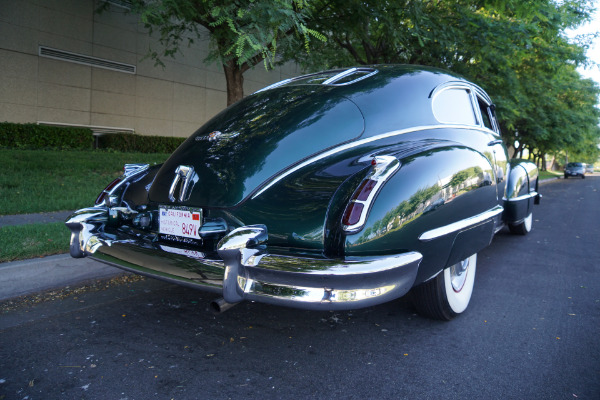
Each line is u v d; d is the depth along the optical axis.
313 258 2.21
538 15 10.40
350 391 2.39
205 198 2.71
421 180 2.52
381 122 2.93
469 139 3.64
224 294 2.33
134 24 16.33
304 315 3.46
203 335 3.07
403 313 3.54
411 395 2.36
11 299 3.65
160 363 2.67
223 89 19.66
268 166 2.66
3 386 2.39
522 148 31.70
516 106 15.01
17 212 6.38
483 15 10.97
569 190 20.22
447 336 3.11
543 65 14.56
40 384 2.41
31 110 13.97
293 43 8.83
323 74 3.60
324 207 2.40
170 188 2.88
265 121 2.96
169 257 2.62
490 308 3.68
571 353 2.86
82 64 15.11
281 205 2.50
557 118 24.03
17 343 2.89
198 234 2.71
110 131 16.12
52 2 14.19
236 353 2.82
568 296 4.01
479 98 4.32
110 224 3.21
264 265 2.23
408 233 2.43
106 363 2.66
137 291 3.94
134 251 2.77
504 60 11.52
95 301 3.68
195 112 18.69
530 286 4.30
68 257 4.05
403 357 2.79
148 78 17.00
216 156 2.84
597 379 2.54
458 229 2.79
